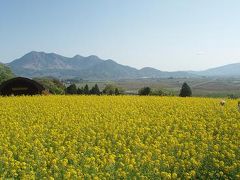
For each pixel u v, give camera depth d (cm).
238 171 1370
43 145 1695
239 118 2395
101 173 1289
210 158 1485
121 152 1586
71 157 1443
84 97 3647
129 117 2333
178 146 1620
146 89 5522
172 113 2522
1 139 1688
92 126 2052
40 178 1284
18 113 2502
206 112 2569
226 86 18675
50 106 2833
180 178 1335
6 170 1306
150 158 1441
